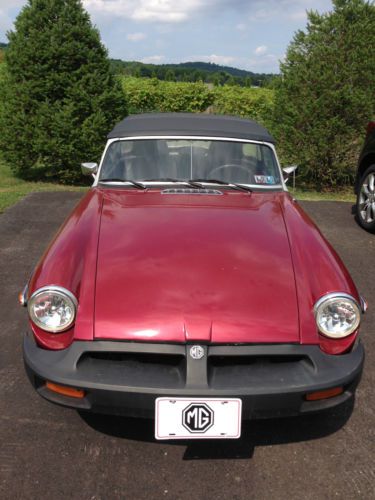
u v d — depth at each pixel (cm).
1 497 221
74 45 877
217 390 219
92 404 226
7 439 256
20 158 923
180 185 367
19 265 493
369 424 275
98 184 374
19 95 886
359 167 684
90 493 225
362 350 248
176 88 1872
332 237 617
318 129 873
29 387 300
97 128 892
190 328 225
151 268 254
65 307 235
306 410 230
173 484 231
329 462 247
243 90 1938
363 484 233
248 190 366
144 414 226
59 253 264
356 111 856
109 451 251
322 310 236
